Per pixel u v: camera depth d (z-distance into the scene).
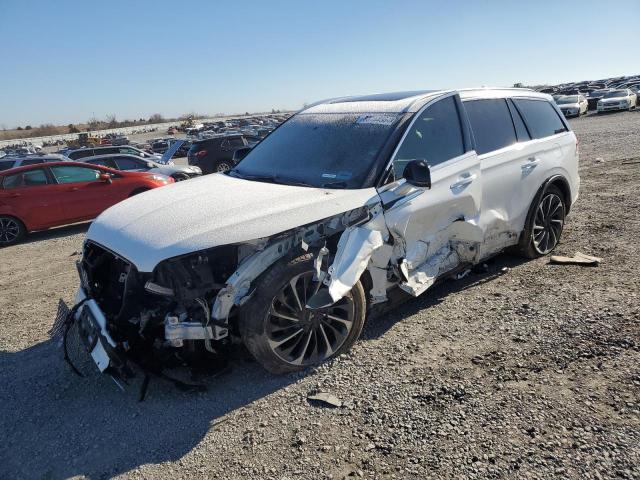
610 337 3.49
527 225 4.98
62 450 2.91
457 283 4.79
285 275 3.20
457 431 2.73
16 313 5.25
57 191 9.94
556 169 5.18
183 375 3.55
